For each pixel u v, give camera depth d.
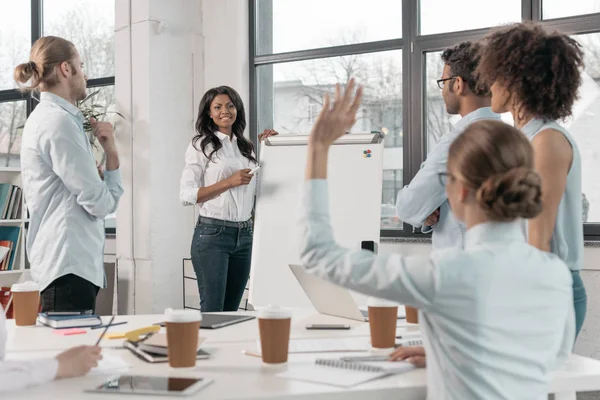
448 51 2.35
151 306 4.57
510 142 1.18
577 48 1.66
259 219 3.41
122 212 4.70
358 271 1.20
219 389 1.26
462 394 1.16
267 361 1.46
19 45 5.80
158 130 4.61
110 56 5.28
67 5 5.50
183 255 4.77
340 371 1.40
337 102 1.30
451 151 1.25
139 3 4.58
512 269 1.17
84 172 2.75
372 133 3.34
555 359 1.25
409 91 4.21
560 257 1.64
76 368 1.36
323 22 4.55
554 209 1.57
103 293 4.73
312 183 1.28
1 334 1.42
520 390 1.17
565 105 1.65
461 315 1.15
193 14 4.81
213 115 3.58
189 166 3.61
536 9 3.84
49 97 2.81
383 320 1.63
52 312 2.08
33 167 2.81
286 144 3.50
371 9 4.38
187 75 4.79
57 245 2.80
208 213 3.51
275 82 4.71
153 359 1.50
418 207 2.29
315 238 1.25
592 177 3.69
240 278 3.59
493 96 1.74
